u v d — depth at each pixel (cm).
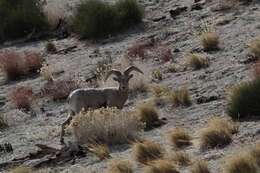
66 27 9769
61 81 7356
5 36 10069
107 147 5019
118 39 8794
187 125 5206
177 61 7194
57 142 5500
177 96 5872
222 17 8088
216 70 6538
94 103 5625
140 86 6588
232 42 7212
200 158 4238
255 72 5862
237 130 4622
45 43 9431
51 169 4781
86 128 5247
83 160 4834
